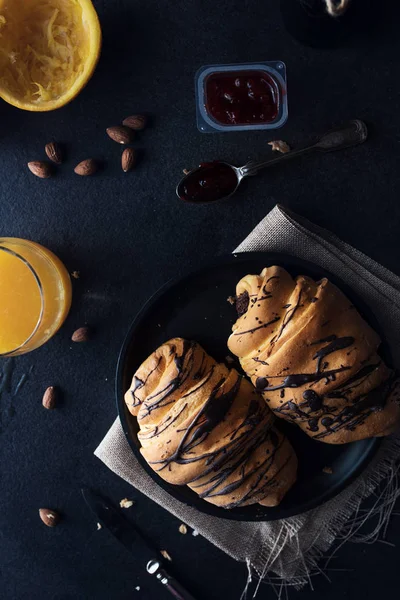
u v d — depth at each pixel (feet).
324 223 2.05
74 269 2.08
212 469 1.86
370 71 2.02
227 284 1.98
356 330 1.83
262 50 2.03
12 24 1.97
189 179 2.03
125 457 2.05
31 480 2.10
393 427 1.89
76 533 2.11
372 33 2.00
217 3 2.03
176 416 1.87
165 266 2.07
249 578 2.04
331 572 2.06
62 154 2.06
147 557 2.08
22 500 2.11
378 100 2.02
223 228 2.06
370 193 2.04
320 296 1.83
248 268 1.97
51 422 2.10
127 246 2.07
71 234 2.08
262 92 2.02
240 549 2.04
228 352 1.99
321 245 2.01
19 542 2.12
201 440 1.85
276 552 2.04
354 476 1.92
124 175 2.07
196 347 1.92
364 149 2.03
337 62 2.02
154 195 2.07
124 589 2.10
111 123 2.06
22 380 2.09
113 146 2.07
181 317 1.99
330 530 2.03
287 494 1.98
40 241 2.09
